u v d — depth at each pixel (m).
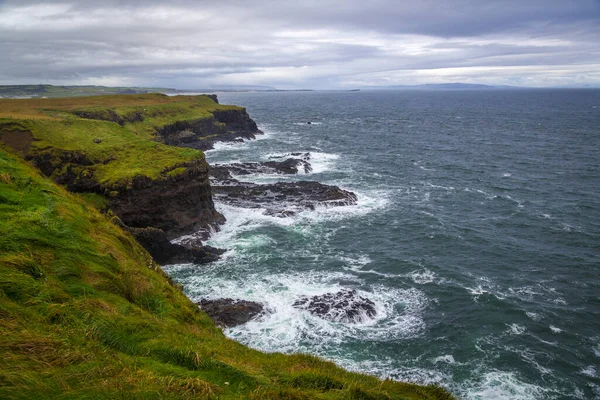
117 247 20.44
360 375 15.55
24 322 10.62
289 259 41.00
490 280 37.31
